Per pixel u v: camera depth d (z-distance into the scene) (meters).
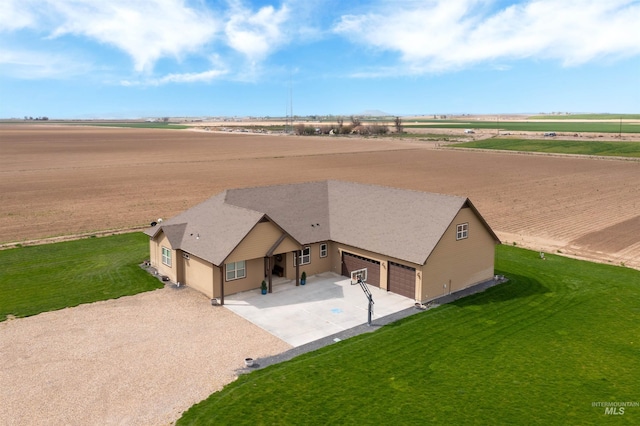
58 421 18.33
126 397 19.98
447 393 20.28
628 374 21.91
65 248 42.97
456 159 122.69
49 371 21.98
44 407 19.23
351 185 39.88
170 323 27.36
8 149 147.62
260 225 31.64
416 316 28.59
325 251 36.41
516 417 18.67
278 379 21.33
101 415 18.73
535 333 26.20
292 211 36.84
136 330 26.36
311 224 36.34
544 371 22.16
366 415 18.73
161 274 35.62
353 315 28.78
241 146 165.38
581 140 166.75
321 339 25.53
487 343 25.00
